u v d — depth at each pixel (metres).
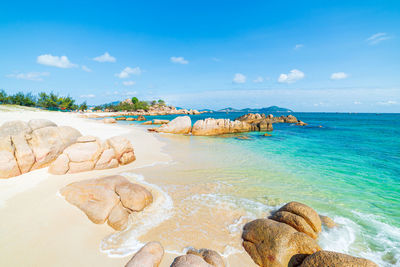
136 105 129.12
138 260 4.17
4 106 54.84
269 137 26.45
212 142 21.61
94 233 5.38
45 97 92.06
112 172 10.10
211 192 8.44
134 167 11.21
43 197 6.86
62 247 4.82
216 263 4.39
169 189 8.51
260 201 7.76
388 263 4.78
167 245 5.12
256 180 10.03
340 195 8.50
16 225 5.44
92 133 21.11
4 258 4.39
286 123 54.50
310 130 36.41
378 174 11.27
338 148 18.83
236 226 6.06
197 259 4.14
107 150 10.73
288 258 4.50
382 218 6.73
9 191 7.24
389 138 25.72
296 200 7.95
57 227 5.46
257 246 4.96
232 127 30.88
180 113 131.88
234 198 7.94
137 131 28.02
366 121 64.62
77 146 10.01
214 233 5.70
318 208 7.35
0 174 8.16
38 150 9.43
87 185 6.78
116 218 5.78
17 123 9.74
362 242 5.48
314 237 5.26
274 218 6.04
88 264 4.41
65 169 9.13
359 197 8.33
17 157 8.77
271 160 14.05
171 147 17.80
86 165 9.76
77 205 6.30
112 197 6.32
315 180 10.23
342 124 51.47
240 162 13.31
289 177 10.60
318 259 4.12
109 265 4.42
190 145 19.28
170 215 6.52
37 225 5.49
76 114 70.69
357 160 14.37
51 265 4.32
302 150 17.77
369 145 20.62
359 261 3.83
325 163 13.48
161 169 11.12
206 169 11.52
